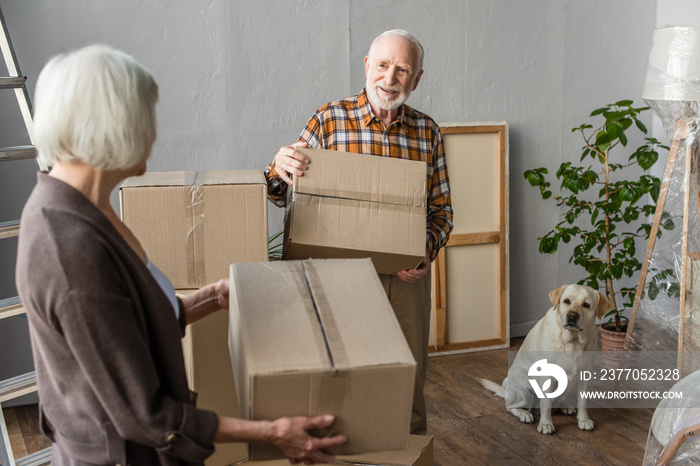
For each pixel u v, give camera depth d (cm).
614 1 367
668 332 302
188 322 135
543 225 375
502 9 343
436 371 329
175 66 285
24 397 292
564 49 360
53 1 261
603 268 334
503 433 267
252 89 300
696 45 266
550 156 369
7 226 211
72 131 92
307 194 192
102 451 99
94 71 93
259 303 114
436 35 331
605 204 334
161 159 290
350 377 101
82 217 94
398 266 205
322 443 102
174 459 100
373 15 316
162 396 99
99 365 92
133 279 98
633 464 244
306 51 306
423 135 227
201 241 182
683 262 276
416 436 188
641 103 384
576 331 265
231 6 289
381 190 197
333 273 127
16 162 272
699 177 277
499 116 353
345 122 222
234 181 185
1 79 220
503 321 360
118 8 271
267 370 98
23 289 92
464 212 349
